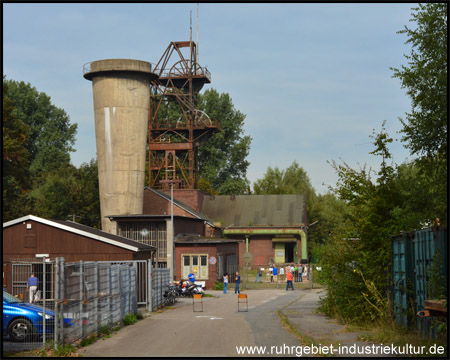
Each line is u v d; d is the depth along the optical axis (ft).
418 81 73.87
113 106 215.72
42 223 124.67
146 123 221.66
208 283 169.07
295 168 353.51
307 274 201.98
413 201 74.23
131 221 173.99
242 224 259.80
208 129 253.24
